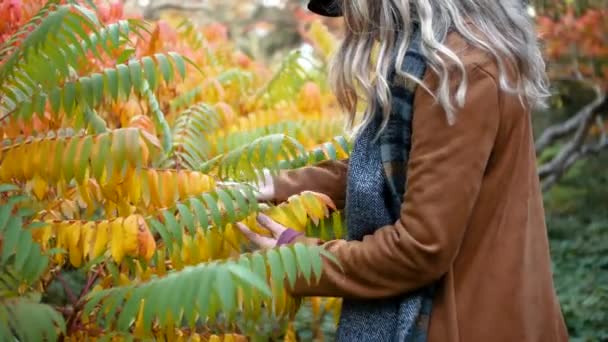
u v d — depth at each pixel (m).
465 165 1.71
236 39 10.20
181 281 1.59
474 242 1.82
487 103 1.72
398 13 1.82
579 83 8.45
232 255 2.07
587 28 7.20
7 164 1.92
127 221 1.88
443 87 1.70
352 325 1.89
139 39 2.72
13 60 1.86
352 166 1.89
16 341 1.64
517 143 1.82
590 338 4.96
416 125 1.75
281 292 1.79
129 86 1.89
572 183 9.70
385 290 1.81
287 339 2.48
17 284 1.83
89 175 1.96
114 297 1.68
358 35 1.90
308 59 3.71
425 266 1.74
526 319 1.80
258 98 3.56
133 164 1.83
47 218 2.05
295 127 3.16
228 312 1.54
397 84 1.80
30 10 2.37
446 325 1.79
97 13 2.58
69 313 2.12
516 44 1.80
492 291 1.80
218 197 1.91
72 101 1.86
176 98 2.88
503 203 1.82
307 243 1.92
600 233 7.92
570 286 6.05
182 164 2.43
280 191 2.20
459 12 1.79
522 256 1.81
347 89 1.93
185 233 2.03
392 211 1.85
